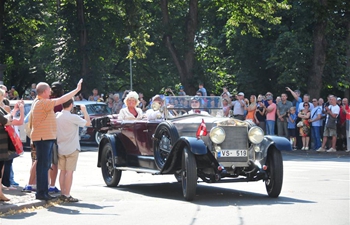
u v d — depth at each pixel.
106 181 14.51
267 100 25.84
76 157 11.84
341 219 9.52
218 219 9.62
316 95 31.97
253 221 9.39
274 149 12.06
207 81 38.28
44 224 9.44
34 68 51.12
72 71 40.25
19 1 44.78
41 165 11.45
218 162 12.09
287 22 41.69
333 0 30.84
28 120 12.23
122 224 9.34
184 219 9.67
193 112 13.61
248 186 14.24
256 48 44.66
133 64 52.75
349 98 44.66
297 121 25.77
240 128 12.42
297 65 36.81
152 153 13.44
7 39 48.06
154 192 13.30
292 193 12.69
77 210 10.74
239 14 38.25
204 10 43.00
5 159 11.23
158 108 13.50
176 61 37.69
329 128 24.39
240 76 45.44
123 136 14.30
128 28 39.03
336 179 15.16
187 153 11.75
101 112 28.89
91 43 40.03
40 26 49.19
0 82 32.72
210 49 49.75
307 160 21.20
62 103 11.89
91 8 40.28
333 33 32.00
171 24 37.62
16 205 10.71
